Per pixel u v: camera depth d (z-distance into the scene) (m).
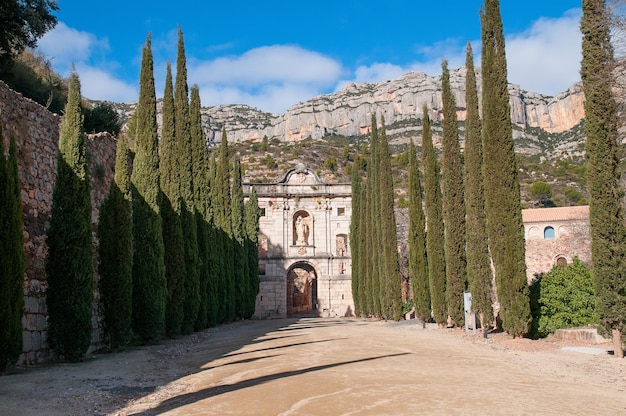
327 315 61.53
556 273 22.55
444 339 22.78
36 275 16.47
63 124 16.67
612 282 15.91
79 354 16.11
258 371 13.90
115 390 11.31
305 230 64.38
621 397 10.14
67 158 16.39
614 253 15.99
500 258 21.48
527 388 11.01
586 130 16.88
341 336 24.94
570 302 21.58
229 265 43.44
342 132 186.50
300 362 15.36
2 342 12.84
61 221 16.09
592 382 11.88
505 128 21.92
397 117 178.50
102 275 19.45
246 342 23.23
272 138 180.50
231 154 137.38
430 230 29.92
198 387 11.88
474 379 12.12
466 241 25.72
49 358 16.39
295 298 78.19
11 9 24.59
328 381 11.94
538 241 46.44
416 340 22.33
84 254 16.31
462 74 173.25
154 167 23.17
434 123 162.75
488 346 19.64
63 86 35.69
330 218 63.59
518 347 19.02
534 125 165.50
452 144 27.98
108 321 19.31
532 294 22.12
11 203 13.37
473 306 24.50
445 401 9.68
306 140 159.50
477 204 24.80
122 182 19.91
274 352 18.42
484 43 23.14
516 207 21.36
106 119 33.62
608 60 16.77
